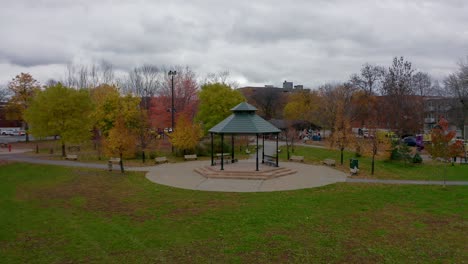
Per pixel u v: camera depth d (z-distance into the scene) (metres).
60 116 38.00
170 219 15.38
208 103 43.62
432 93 102.50
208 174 25.97
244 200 18.84
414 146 51.19
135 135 35.84
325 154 41.00
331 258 11.16
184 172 28.22
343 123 36.19
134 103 41.38
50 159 36.28
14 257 11.36
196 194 20.38
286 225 14.41
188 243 12.51
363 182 23.83
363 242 12.53
